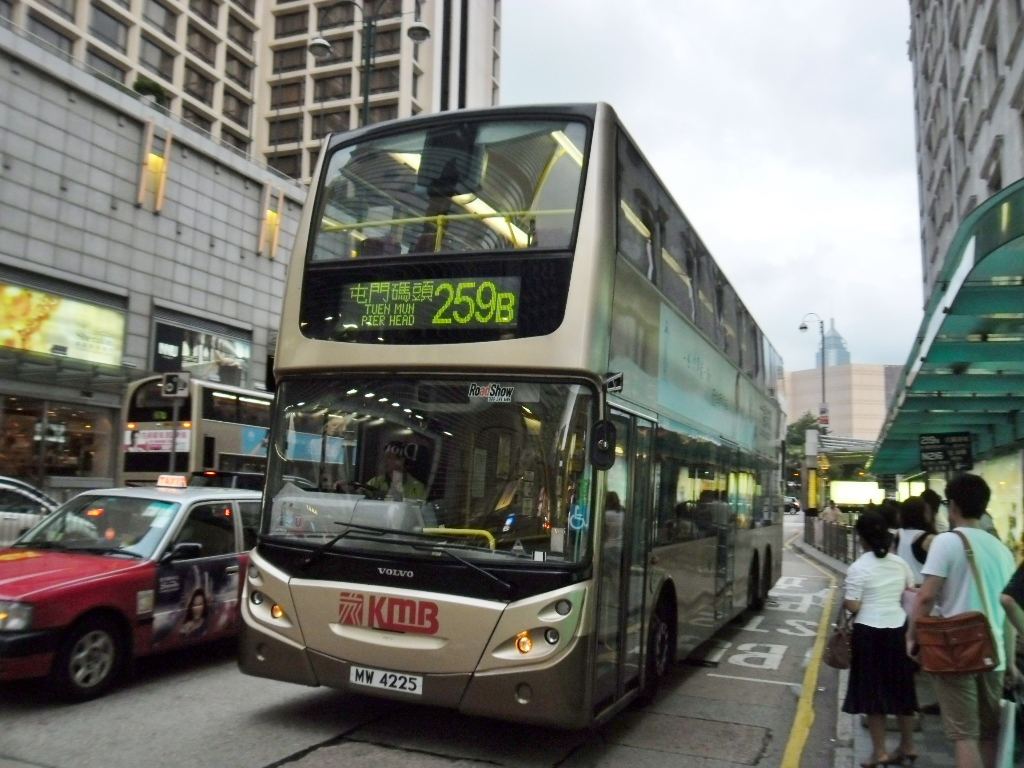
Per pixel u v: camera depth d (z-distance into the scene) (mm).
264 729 6461
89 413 24828
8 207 22562
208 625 8102
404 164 6805
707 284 9875
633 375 6785
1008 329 9039
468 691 5633
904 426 16609
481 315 6109
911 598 6043
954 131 27703
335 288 6668
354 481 6285
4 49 22516
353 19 65500
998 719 4828
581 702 5574
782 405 16891
